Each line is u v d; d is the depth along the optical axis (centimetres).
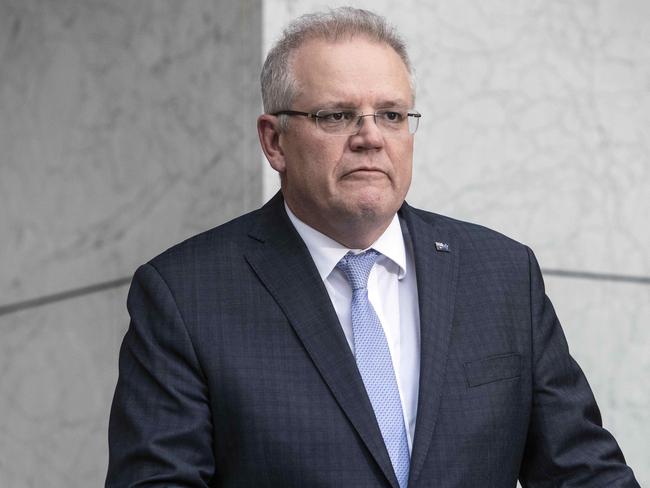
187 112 648
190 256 436
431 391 412
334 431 405
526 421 429
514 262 449
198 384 411
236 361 412
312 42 422
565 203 644
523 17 643
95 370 720
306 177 420
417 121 429
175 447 401
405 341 430
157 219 670
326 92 414
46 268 747
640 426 642
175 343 415
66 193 733
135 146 687
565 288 642
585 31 647
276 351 416
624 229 645
